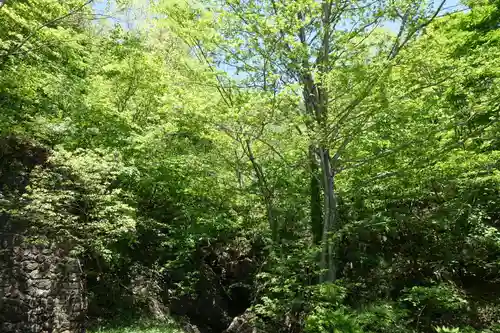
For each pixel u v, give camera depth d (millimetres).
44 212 8320
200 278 14969
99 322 11328
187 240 12344
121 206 9500
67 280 9453
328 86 9367
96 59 14375
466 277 11773
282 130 10773
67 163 8992
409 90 9352
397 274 11570
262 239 13328
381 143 10562
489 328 8938
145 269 13797
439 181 10898
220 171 12133
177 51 13047
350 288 10508
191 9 10328
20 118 10789
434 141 9484
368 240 12273
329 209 10438
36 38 12039
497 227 11703
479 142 10953
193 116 10078
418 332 8820
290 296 9617
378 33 10273
